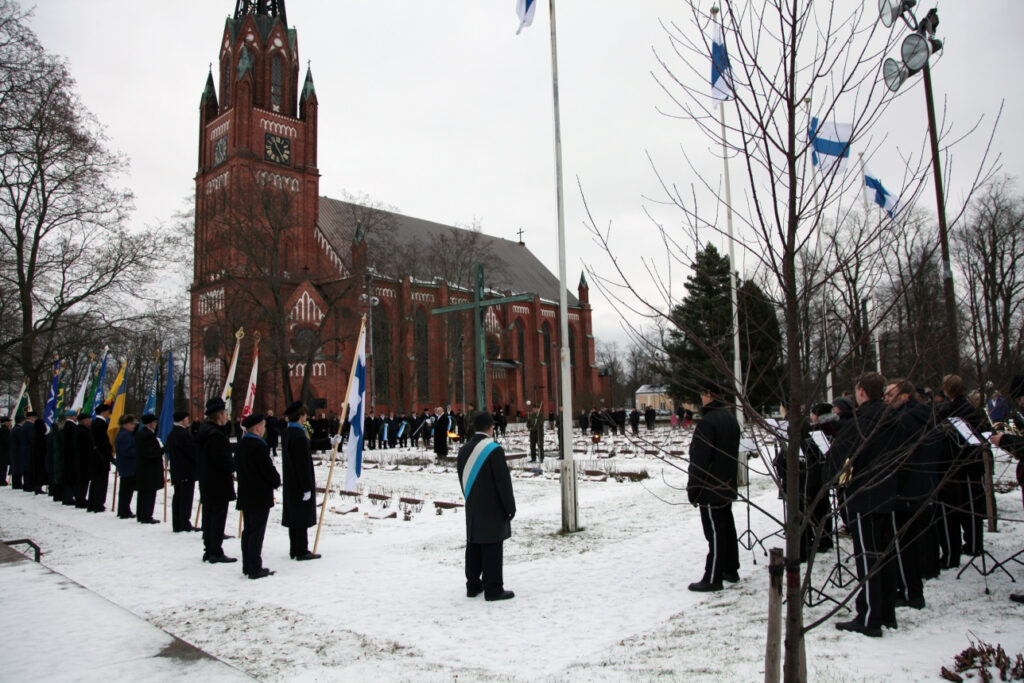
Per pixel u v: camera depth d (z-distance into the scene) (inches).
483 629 254.7
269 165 2190.0
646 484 690.8
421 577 339.9
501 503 295.6
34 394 1167.6
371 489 713.6
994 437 261.7
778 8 155.1
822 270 222.7
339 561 384.2
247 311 1683.1
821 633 230.1
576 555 376.2
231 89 2244.1
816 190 152.0
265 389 1870.1
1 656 188.9
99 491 599.8
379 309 2162.9
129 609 295.3
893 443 223.8
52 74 1043.9
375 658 225.8
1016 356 207.3
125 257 1192.2
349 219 2239.2
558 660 218.5
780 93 154.5
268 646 241.8
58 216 1149.7
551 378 2883.9
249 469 350.0
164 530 502.0
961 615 244.2
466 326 2282.2
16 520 552.1
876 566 148.4
